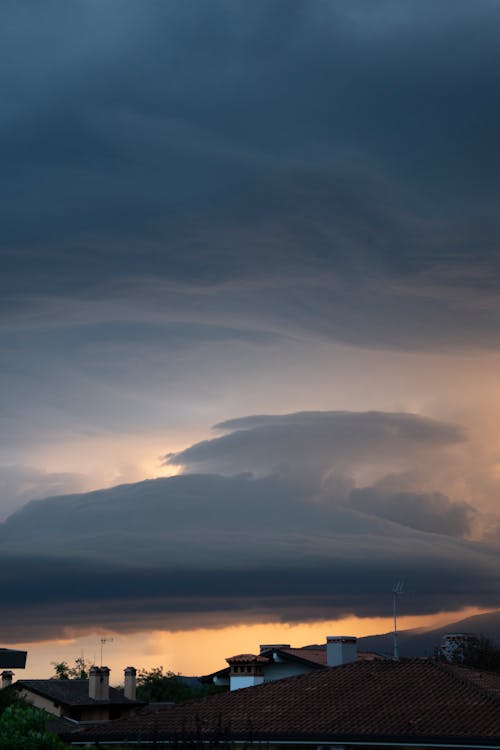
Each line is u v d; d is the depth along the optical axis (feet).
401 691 122.62
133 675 257.75
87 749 119.14
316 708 121.70
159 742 114.11
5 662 204.54
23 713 89.45
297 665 175.73
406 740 108.78
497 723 108.47
